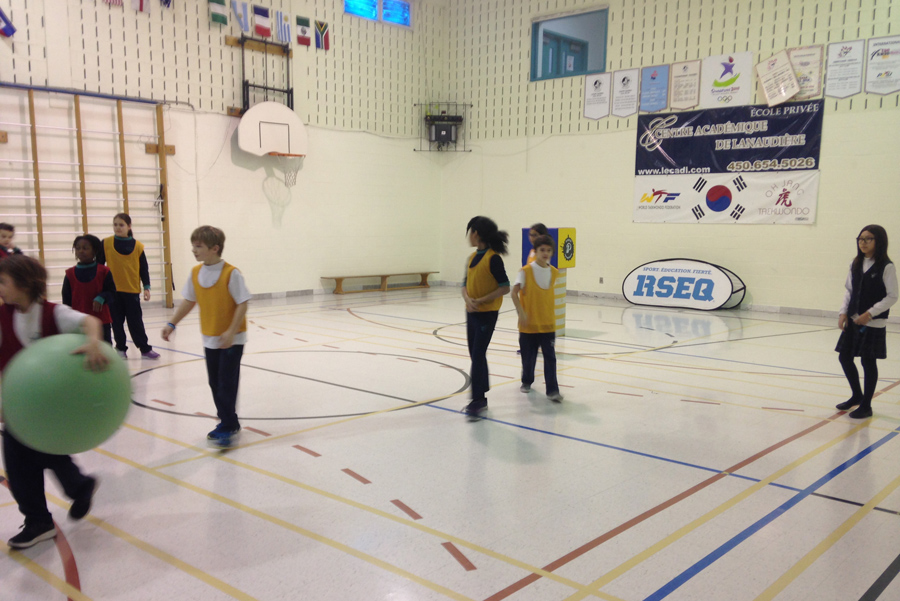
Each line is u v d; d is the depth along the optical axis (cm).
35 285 239
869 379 443
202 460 355
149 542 260
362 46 1284
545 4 1277
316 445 382
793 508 298
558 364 624
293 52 1180
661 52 1151
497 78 1354
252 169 1146
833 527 278
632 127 1193
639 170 1192
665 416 449
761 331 847
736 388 532
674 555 252
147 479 327
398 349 691
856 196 991
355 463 352
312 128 1223
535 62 1301
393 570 238
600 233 1248
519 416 447
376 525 276
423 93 1404
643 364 626
